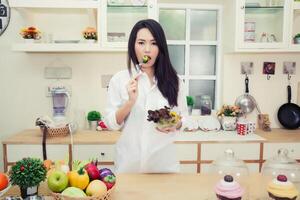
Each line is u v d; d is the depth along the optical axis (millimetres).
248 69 2779
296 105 2791
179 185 1193
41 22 2641
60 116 2594
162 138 1471
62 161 1137
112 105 1494
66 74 2699
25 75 2684
